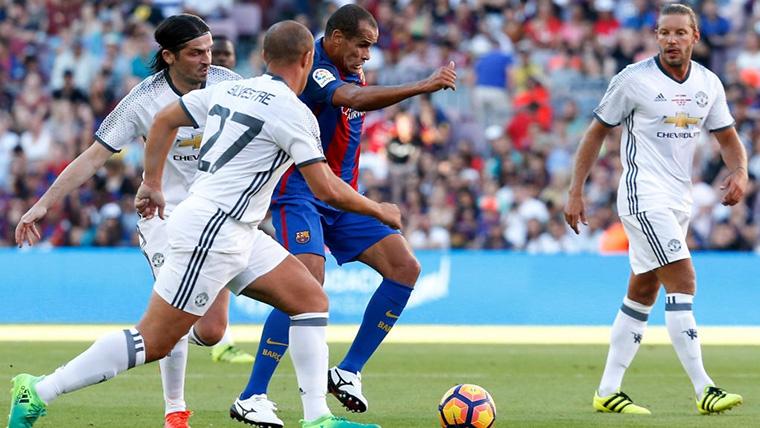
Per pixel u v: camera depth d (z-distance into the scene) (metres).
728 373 38.09
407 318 57.09
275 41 21.33
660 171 28.42
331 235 27.88
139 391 31.64
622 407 28.36
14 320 56.81
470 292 57.12
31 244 23.52
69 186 23.70
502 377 36.41
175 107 21.58
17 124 72.75
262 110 20.62
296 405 29.39
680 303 28.08
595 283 57.12
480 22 78.06
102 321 56.75
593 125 29.14
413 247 64.94
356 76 27.59
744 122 69.81
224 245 20.59
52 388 20.25
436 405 29.67
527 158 68.44
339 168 27.80
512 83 74.19
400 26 77.88
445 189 65.88
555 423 26.22
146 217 22.00
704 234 65.69
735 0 79.44
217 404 29.38
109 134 24.03
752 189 66.62
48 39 78.19
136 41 75.62
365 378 35.91
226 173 20.70
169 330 20.73
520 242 65.31
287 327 24.53
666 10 28.36
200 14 79.88
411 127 68.38
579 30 77.69
